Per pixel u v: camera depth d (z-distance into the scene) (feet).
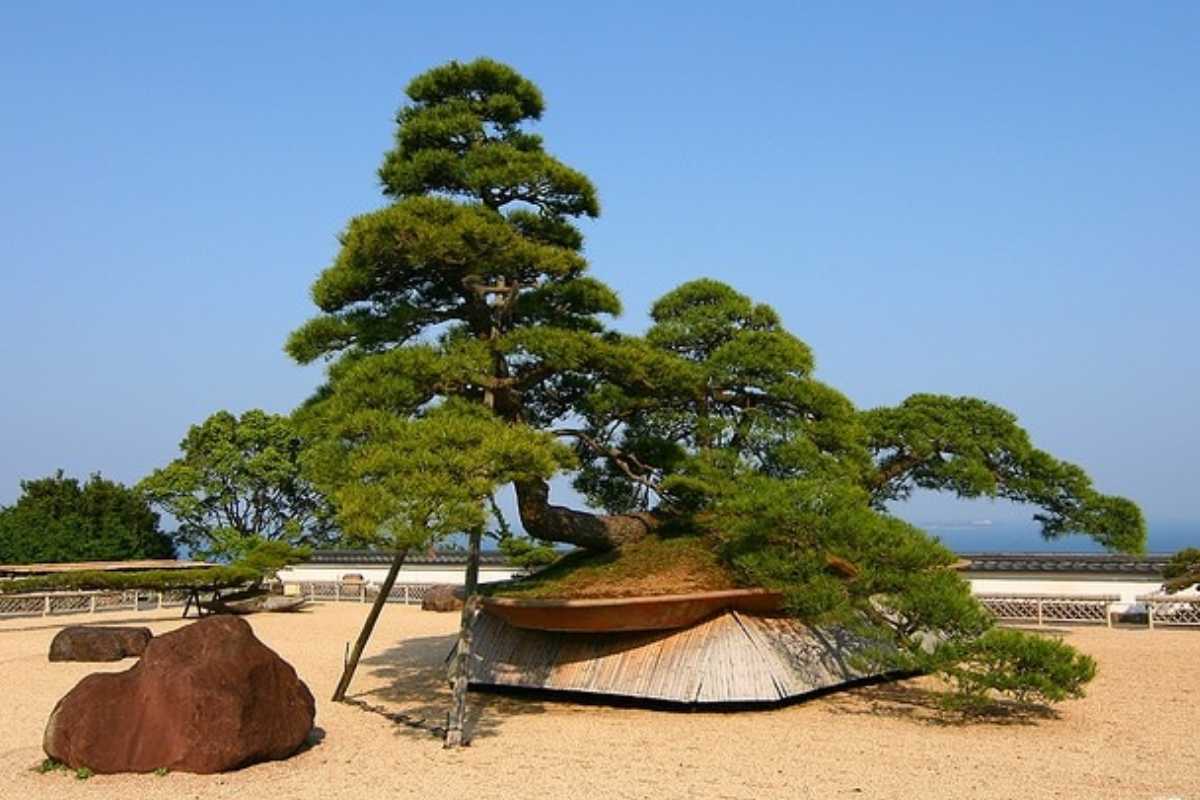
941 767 33.22
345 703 46.70
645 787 31.19
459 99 47.60
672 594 43.65
